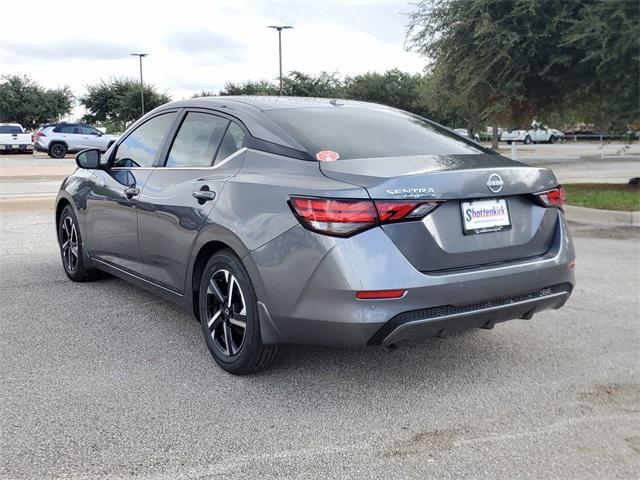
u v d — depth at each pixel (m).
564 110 14.16
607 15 11.16
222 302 3.87
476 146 4.26
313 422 3.29
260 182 3.60
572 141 50.91
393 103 51.06
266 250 3.43
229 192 3.76
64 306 5.22
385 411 3.43
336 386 3.73
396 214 3.19
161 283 4.50
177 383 3.73
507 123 14.98
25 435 3.09
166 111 4.82
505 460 2.95
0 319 4.87
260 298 3.50
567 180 16.70
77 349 4.25
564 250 3.82
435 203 3.28
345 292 3.15
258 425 3.24
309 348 4.33
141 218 4.59
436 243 3.30
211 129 4.28
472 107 14.29
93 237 5.46
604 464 2.92
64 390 3.61
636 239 8.39
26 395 3.53
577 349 4.38
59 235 6.25
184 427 3.20
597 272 6.54
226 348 3.87
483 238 3.48
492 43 12.16
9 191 13.80
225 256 3.77
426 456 2.97
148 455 2.93
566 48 11.87
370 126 4.14
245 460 2.91
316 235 3.23
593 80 12.06
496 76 12.73
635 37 10.62
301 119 4.02
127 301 5.39
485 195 3.44
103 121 59.25
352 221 3.16
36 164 25.11
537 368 4.04
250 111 4.09
